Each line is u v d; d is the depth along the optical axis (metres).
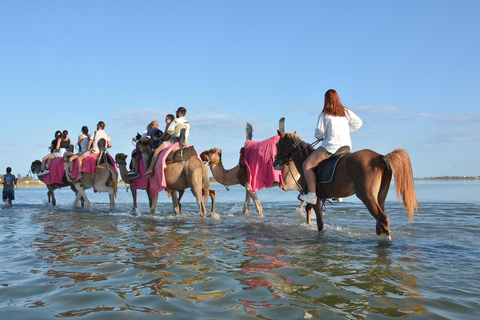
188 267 4.32
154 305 3.12
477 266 4.25
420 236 6.27
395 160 5.12
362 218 9.08
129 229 7.40
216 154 9.91
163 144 9.46
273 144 9.03
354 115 6.27
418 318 2.80
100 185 11.72
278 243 5.72
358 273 3.98
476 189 27.39
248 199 10.12
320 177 6.05
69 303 3.19
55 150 13.55
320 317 2.83
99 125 12.23
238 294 3.36
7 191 15.35
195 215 10.04
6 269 4.34
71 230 7.33
